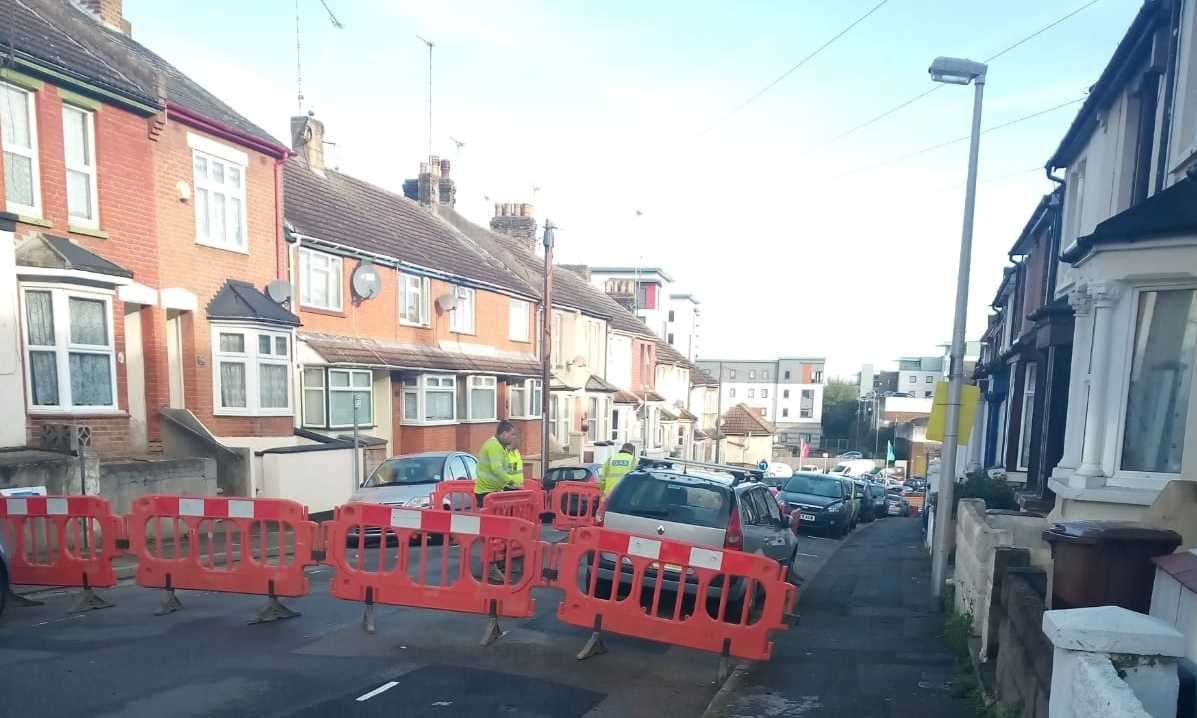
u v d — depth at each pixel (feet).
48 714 15.31
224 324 45.24
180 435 40.91
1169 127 27.30
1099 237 21.70
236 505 23.25
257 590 23.13
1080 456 25.07
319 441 51.47
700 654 21.75
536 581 21.08
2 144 32.63
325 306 57.88
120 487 34.35
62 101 35.45
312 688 17.30
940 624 26.02
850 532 67.05
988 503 41.70
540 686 18.21
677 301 221.46
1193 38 25.80
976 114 29.30
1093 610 9.83
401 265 66.18
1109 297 22.13
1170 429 21.53
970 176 29.58
